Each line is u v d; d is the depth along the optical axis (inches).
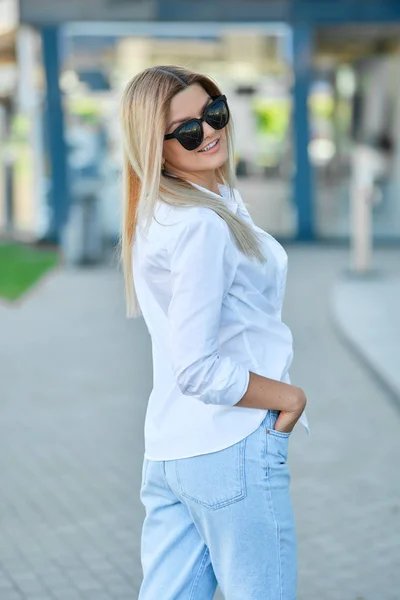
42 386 350.9
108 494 242.5
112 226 689.6
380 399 327.6
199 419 115.8
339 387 343.0
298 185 690.2
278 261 119.0
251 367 115.6
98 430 297.3
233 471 114.1
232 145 126.4
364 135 699.4
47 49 663.8
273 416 115.6
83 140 679.7
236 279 114.6
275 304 120.2
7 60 682.8
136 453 274.7
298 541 210.7
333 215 700.0
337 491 241.8
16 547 211.0
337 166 697.6
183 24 650.8
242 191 693.3
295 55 665.6
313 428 295.6
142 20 647.1
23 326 459.8
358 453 271.4
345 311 462.3
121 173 123.9
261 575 115.3
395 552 204.4
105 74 673.0
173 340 110.5
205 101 119.5
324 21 654.5
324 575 193.3
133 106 117.5
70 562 202.4
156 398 120.0
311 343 412.2
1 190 708.0
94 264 633.0
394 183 703.7
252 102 685.3
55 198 684.1
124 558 203.9
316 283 551.8
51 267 631.2
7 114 692.7
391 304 477.7
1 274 607.8
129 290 126.0
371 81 689.0
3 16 663.8
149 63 676.1
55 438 290.2
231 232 113.2
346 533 215.0
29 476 257.0
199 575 121.6
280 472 115.6
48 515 229.3
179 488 117.4
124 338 431.5
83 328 452.8
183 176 122.3
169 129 118.3
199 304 109.6
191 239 110.4
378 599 182.1
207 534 117.5
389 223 707.4
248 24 654.5
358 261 570.3
